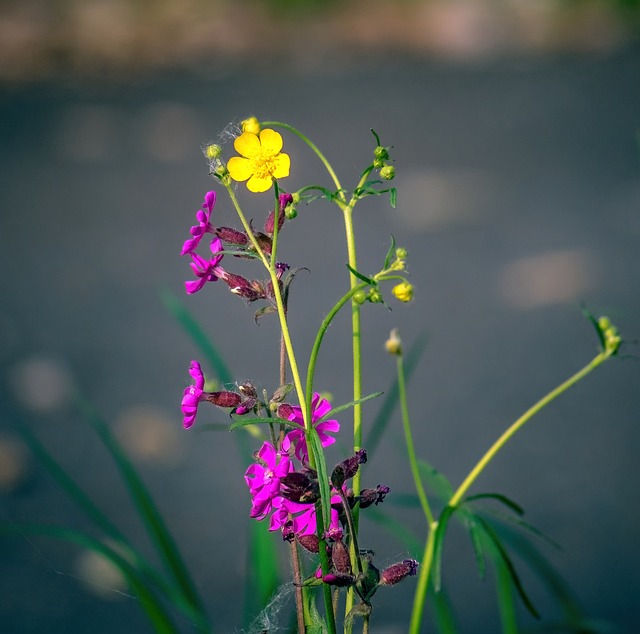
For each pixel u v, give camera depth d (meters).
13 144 4.04
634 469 1.80
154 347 2.33
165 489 1.79
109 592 1.50
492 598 1.46
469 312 2.46
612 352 0.97
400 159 3.67
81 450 1.90
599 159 3.57
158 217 3.22
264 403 0.92
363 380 2.14
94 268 2.83
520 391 2.10
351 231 0.96
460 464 1.84
